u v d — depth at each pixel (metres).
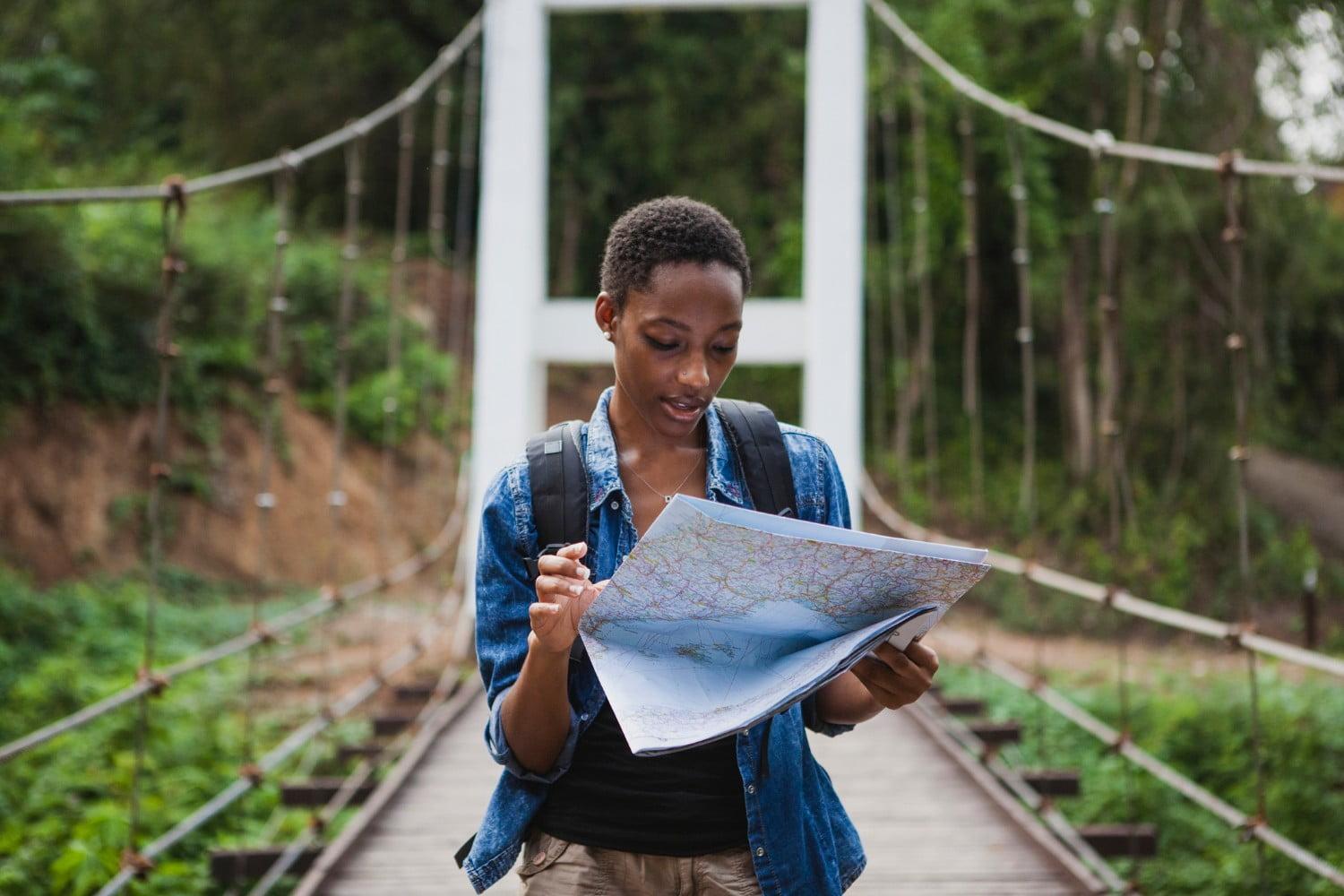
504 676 1.52
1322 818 6.22
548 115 17.98
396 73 19.11
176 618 9.66
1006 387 16.59
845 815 1.62
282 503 12.68
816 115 7.71
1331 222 14.20
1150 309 13.87
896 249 9.93
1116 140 14.62
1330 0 12.73
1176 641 13.14
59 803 5.24
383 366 15.52
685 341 1.44
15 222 10.51
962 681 8.77
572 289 18.44
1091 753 7.35
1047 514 14.75
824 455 1.62
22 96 16.19
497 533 1.55
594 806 1.49
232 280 13.13
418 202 19.70
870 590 1.38
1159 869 5.70
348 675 9.06
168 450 11.77
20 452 10.48
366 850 3.93
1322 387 15.52
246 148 18.69
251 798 5.59
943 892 3.54
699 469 1.58
